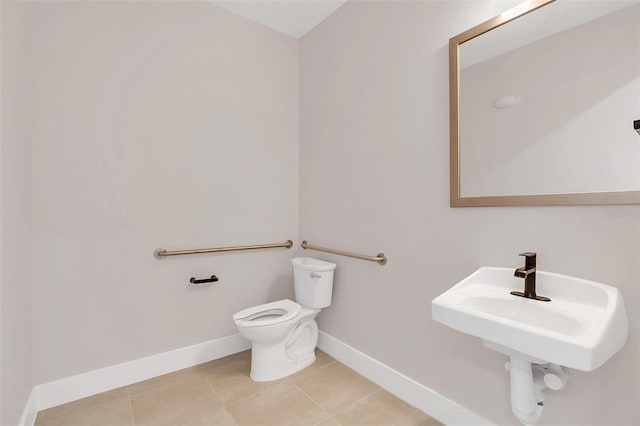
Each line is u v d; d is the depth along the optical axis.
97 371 1.85
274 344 2.00
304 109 2.66
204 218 2.24
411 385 1.75
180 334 2.15
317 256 2.51
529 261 1.24
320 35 2.47
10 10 1.41
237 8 2.32
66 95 1.76
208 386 1.92
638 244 1.07
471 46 1.49
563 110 1.21
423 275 1.71
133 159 1.97
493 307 1.27
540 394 1.20
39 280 1.68
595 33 1.14
